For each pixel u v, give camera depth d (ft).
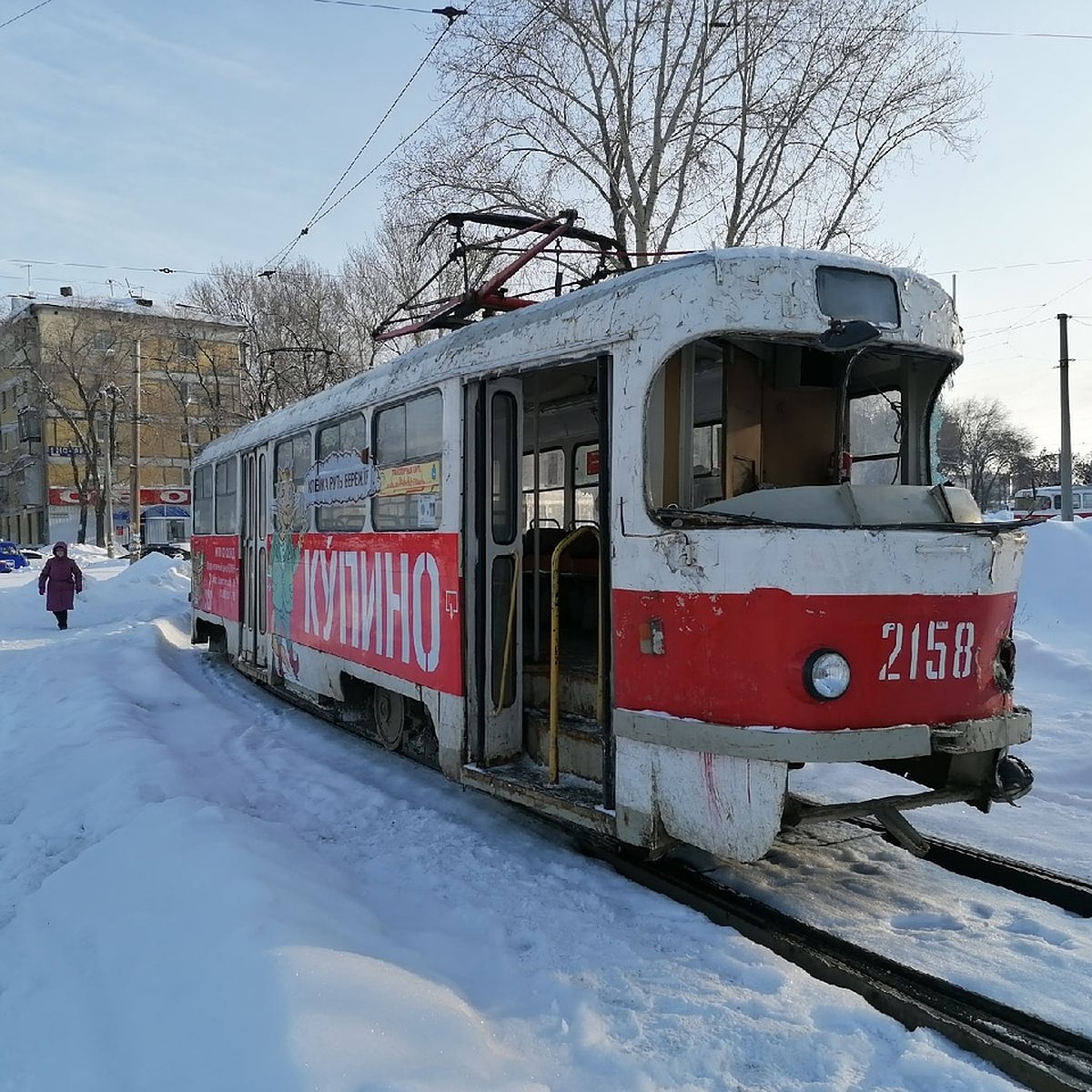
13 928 13.55
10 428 186.50
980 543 13.00
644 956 12.11
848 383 15.67
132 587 69.92
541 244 21.74
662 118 60.13
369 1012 9.48
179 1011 9.80
